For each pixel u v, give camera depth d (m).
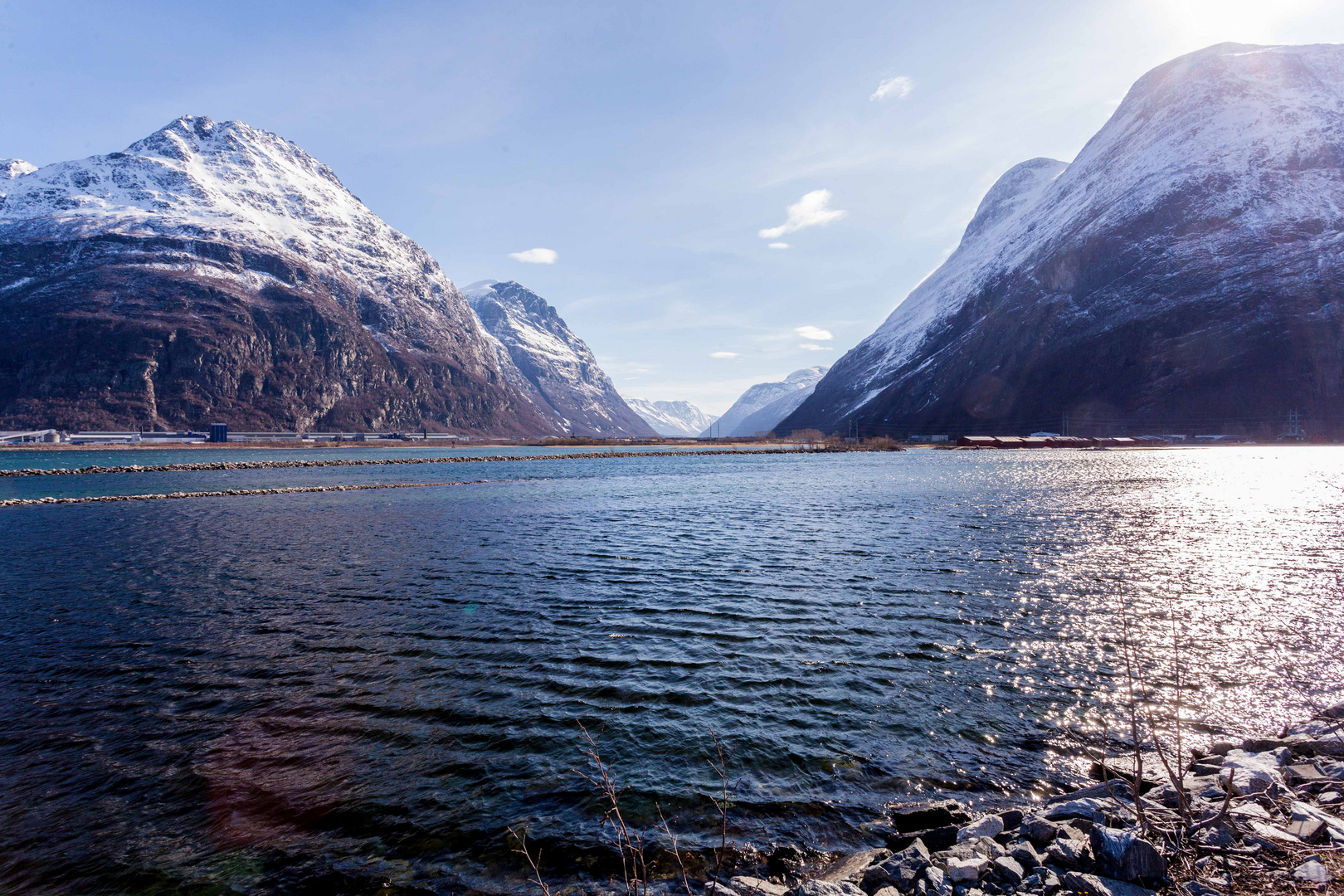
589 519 40.69
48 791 9.93
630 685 13.77
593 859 8.34
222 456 157.12
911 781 10.09
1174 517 37.72
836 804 9.52
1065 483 63.00
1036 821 8.37
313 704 12.98
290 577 24.09
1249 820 8.00
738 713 12.40
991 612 18.80
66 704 13.06
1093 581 22.30
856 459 133.00
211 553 29.47
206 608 19.95
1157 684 13.45
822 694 13.26
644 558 27.14
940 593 20.95
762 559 26.69
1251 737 11.12
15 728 12.02
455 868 8.20
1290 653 15.07
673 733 11.64
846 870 7.98
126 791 9.95
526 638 16.86
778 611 19.06
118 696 13.41
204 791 9.92
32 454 167.50
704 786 9.94
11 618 19.00
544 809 9.42
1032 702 12.77
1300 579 22.19
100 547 31.31
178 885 7.88
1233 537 30.73
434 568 25.50
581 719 12.20
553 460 141.75
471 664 15.05
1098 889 6.87
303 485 71.56
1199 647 15.54
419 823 9.11
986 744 11.17
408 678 14.27
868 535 32.47
